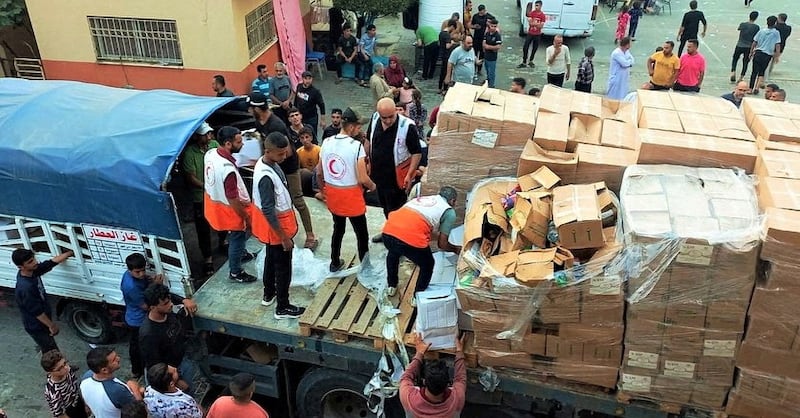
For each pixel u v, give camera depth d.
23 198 6.02
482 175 5.43
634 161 4.97
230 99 6.77
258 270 6.13
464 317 4.91
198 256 7.14
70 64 12.15
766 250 3.94
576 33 16.22
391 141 5.95
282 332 5.28
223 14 11.13
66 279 6.40
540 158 5.07
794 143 4.88
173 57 11.73
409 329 5.12
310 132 7.72
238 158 6.80
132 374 6.33
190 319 5.57
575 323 4.45
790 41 16.86
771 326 4.12
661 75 11.34
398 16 18.89
